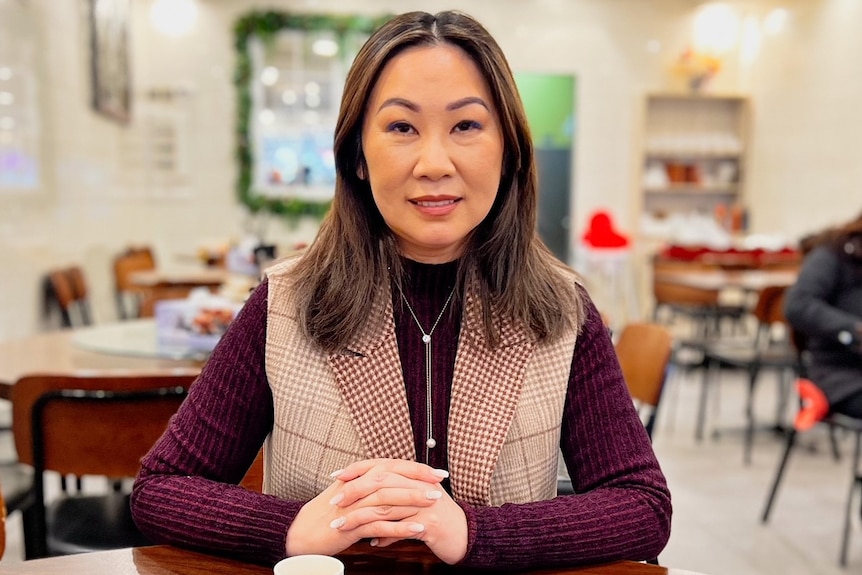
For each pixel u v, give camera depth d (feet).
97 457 4.75
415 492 2.77
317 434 3.26
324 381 3.28
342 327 3.30
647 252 21.98
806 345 9.50
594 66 23.27
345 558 2.87
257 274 8.68
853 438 12.85
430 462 3.30
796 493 10.23
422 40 3.15
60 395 4.63
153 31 21.43
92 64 15.65
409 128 3.14
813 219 19.85
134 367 5.83
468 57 3.18
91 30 15.57
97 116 16.43
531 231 3.51
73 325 14.39
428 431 3.31
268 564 2.87
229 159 22.08
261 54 21.99
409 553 2.93
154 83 21.56
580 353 3.48
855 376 8.66
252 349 3.40
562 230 23.81
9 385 5.28
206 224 22.12
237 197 22.18
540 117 23.43
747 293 16.99
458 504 2.90
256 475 3.69
